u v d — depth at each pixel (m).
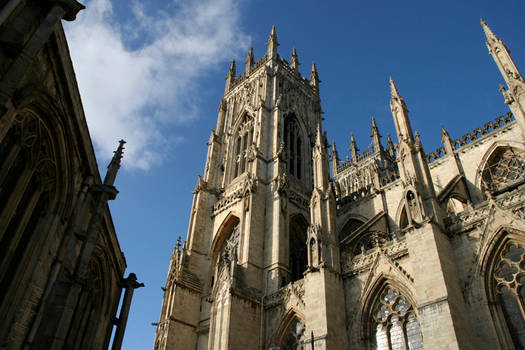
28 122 27.14
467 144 73.69
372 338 49.16
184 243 83.19
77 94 30.78
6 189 27.05
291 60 123.88
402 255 50.03
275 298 63.72
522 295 39.72
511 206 43.31
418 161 53.91
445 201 61.12
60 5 24.53
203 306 76.56
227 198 88.62
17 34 22.58
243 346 58.72
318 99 119.25
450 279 42.66
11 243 27.84
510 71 53.75
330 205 62.72
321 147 71.12
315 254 56.50
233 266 65.31
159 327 72.56
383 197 80.88
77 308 37.56
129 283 46.62
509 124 69.62
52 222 31.41
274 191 79.50
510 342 38.72
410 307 46.81
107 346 43.19
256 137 91.88
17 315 27.69
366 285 52.03
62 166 32.00
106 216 40.06
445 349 38.22
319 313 51.09
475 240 45.06
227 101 116.19
